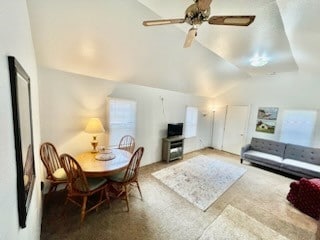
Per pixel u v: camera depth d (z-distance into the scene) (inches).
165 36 99.4
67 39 85.2
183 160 188.7
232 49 113.7
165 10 75.8
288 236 81.1
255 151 188.7
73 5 69.5
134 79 140.1
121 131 141.0
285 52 114.7
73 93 112.9
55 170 103.2
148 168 159.3
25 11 56.8
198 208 99.8
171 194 114.0
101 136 129.9
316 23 62.1
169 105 186.2
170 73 145.5
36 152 77.0
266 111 197.5
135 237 76.0
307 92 167.8
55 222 82.4
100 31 84.7
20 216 35.4
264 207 104.5
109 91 131.3
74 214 88.8
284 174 159.6
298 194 103.7
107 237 75.3
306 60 121.1
